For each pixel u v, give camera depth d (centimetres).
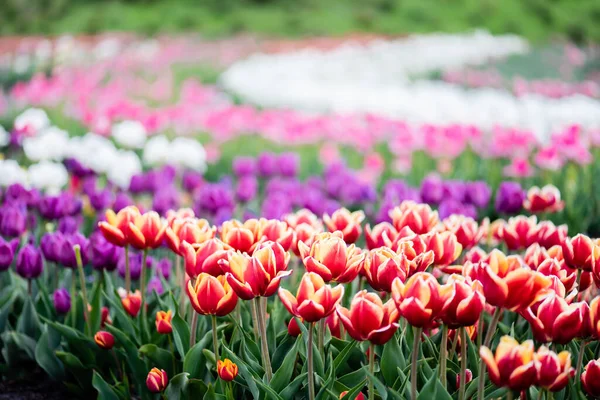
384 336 176
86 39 1981
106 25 2494
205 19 2620
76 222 362
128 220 238
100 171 491
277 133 739
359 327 176
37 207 374
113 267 285
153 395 252
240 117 776
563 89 1191
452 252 220
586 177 527
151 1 2784
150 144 558
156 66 1517
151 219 236
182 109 788
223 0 2738
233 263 188
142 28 2506
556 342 180
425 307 168
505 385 163
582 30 2748
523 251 314
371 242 240
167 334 256
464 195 425
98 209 394
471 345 217
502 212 380
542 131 692
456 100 823
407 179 592
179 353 249
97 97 1014
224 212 381
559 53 2270
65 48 1516
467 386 207
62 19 2539
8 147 595
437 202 416
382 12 2766
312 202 410
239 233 220
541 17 2900
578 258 213
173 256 364
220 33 2422
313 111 1013
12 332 281
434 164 660
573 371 192
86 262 283
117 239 240
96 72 1242
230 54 1783
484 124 786
